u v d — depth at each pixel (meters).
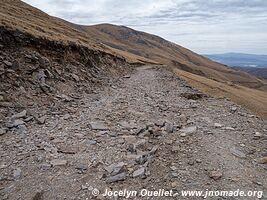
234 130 15.72
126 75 52.03
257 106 61.09
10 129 15.23
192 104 23.09
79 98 24.56
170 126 15.46
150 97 27.06
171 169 10.80
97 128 16.02
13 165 11.40
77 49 39.06
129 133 15.23
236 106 22.88
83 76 32.69
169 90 32.91
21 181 10.23
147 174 10.59
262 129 16.28
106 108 21.38
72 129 15.93
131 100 25.02
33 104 19.80
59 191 9.63
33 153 12.51
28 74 23.88
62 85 26.17
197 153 12.22
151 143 13.55
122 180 10.27
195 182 9.91
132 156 12.12
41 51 30.59
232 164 11.28
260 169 11.02
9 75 21.64
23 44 28.44
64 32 84.50
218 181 9.98
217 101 25.05
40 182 10.17
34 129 15.61
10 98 19.17
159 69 79.06
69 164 11.54
